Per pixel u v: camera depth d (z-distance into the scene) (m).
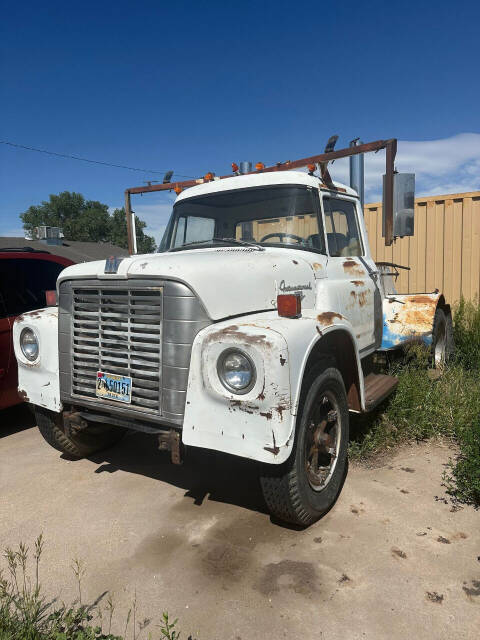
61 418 3.87
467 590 2.38
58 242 28.41
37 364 3.45
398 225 3.71
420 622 2.19
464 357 6.66
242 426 2.48
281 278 3.22
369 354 4.43
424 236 8.84
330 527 2.97
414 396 4.40
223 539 2.89
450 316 6.46
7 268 5.14
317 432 3.03
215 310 2.70
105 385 2.98
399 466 3.78
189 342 2.64
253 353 2.42
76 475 3.84
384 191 3.74
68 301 3.16
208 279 2.71
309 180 3.93
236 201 4.10
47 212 69.25
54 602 2.39
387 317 5.20
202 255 3.20
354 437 4.12
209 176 4.82
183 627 2.21
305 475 2.85
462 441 3.96
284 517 2.91
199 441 2.58
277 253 3.49
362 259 4.54
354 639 2.11
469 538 2.81
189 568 2.62
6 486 3.69
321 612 2.27
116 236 69.31
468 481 3.32
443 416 4.41
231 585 2.47
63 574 2.61
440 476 3.59
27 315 3.61
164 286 2.69
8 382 4.75
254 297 2.98
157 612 2.30
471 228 8.34
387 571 2.53
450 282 8.62
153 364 2.76
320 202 3.94
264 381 2.41
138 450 4.34
